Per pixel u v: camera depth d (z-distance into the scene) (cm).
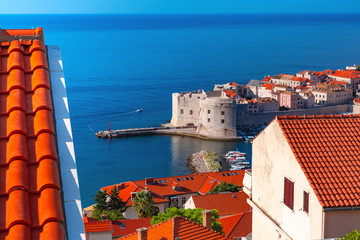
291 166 2594
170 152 19975
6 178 1343
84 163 18250
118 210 10081
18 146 1420
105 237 5972
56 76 1814
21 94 1630
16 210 1240
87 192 15225
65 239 1325
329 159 2519
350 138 2669
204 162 18138
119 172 17225
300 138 2636
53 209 1267
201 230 4222
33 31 2100
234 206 9362
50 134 1507
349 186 2373
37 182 1348
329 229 2309
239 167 17712
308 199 2420
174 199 11406
